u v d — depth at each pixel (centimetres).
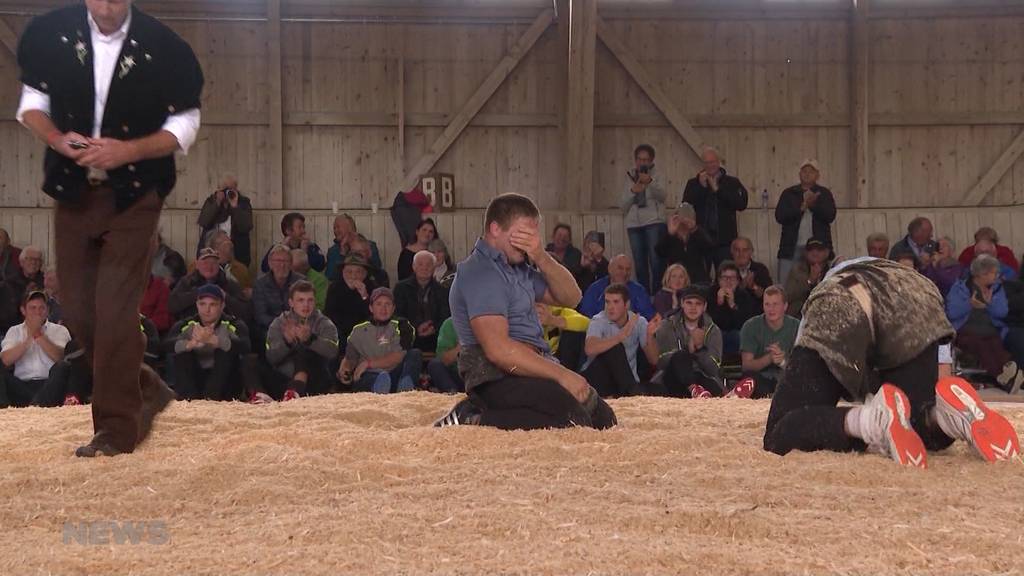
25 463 405
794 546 283
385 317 952
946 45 1467
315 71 1449
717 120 1465
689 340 923
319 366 943
